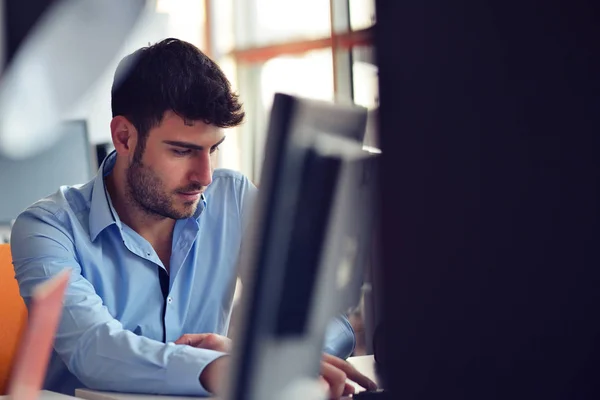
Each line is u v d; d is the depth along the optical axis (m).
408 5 0.39
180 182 1.58
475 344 0.42
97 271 1.63
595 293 0.43
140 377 1.13
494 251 0.41
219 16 6.95
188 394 1.11
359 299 0.65
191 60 1.50
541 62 0.41
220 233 1.82
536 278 0.42
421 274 0.40
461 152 0.40
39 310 0.66
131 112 1.54
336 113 0.63
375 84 0.39
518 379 0.43
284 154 0.60
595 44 0.42
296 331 0.63
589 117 0.42
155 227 1.71
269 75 6.53
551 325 0.43
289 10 6.34
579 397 0.44
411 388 0.42
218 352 1.13
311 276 0.63
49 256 1.50
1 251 1.75
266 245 0.61
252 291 0.61
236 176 1.90
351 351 0.97
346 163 0.63
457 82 0.39
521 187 0.41
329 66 5.91
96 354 1.20
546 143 0.42
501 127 0.40
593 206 0.43
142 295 1.68
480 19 0.40
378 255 0.42
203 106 1.49
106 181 1.70
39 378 0.75
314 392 0.68
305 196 0.61
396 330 0.42
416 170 0.39
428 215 0.40
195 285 1.78
